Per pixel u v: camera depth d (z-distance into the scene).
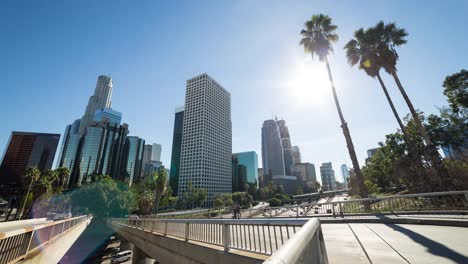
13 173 113.69
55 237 11.67
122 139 149.12
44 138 125.75
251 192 143.50
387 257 4.68
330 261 4.71
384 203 13.05
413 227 7.92
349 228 8.97
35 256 8.59
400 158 29.78
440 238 5.89
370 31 20.98
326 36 21.53
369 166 72.31
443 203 10.97
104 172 132.62
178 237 9.46
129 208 58.72
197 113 148.50
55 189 59.31
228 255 5.89
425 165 23.62
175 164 156.50
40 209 54.78
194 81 159.00
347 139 17.19
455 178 20.92
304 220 3.96
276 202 102.56
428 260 4.29
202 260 7.04
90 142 132.50
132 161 160.12
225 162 158.75
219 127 160.25
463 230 6.72
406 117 30.86
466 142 25.66
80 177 122.94
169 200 85.06
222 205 92.31
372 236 6.99
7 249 6.48
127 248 36.62
